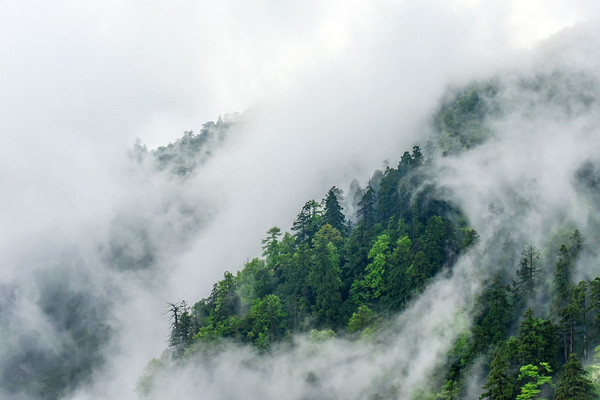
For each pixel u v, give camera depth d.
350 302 131.75
